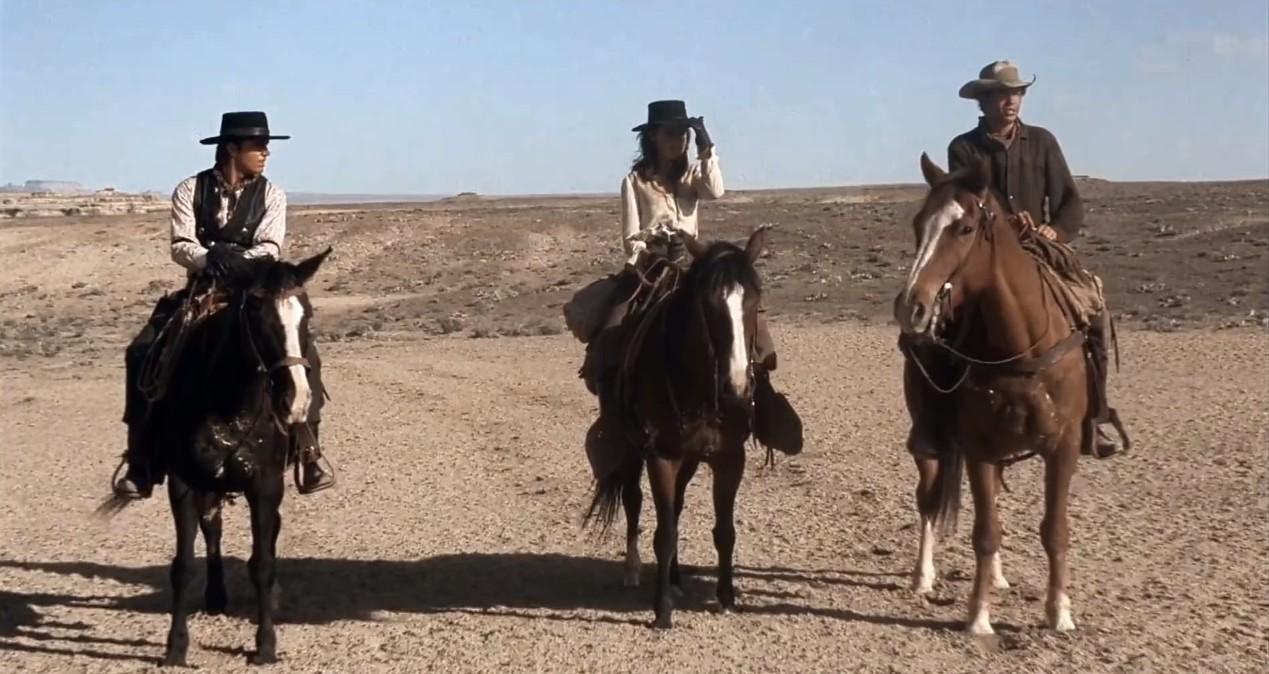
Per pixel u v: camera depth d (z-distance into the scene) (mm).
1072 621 8031
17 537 11641
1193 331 26328
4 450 16766
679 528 11234
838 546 10414
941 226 7281
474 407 19469
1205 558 9508
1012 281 7418
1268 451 13469
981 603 7977
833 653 7746
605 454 8789
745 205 74000
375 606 9086
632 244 8961
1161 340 24703
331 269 51156
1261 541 9953
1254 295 31109
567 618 8641
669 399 8062
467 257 51344
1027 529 10617
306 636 8383
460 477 13977
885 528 10898
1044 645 7703
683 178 9133
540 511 12172
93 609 9164
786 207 67625
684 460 8867
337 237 55969
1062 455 7758
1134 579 9031
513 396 20578
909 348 8195
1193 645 7637
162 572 10258
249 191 8438
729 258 7750
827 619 8430
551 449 15492
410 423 18047
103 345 34281
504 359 26578
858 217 56312
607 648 7949
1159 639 7750
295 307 7375
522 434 16719
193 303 7871
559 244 53031
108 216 73938
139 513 12773
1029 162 8555
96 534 11758
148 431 8062
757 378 8523
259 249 8328
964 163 8500
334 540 11227
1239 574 9078
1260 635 7793
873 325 30266
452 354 28188
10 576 10125
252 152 8438
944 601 8766
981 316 7551
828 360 23625
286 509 12539
